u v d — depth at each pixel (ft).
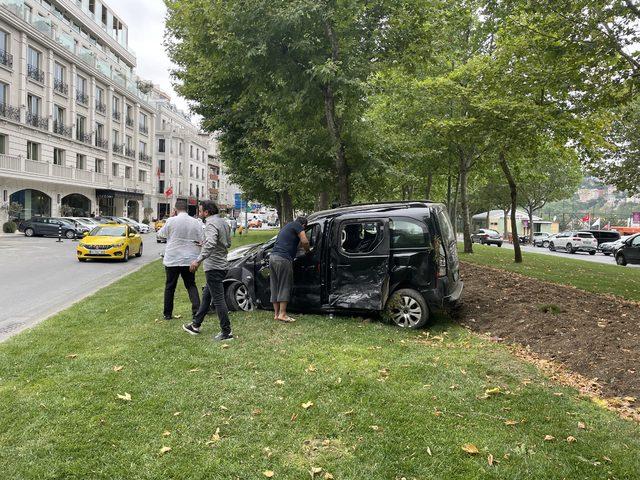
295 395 13.69
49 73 119.75
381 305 21.67
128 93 164.66
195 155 254.06
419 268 21.42
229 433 11.51
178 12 32.32
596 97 35.83
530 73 37.96
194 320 20.45
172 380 14.74
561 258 69.15
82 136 139.03
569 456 10.64
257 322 22.25
